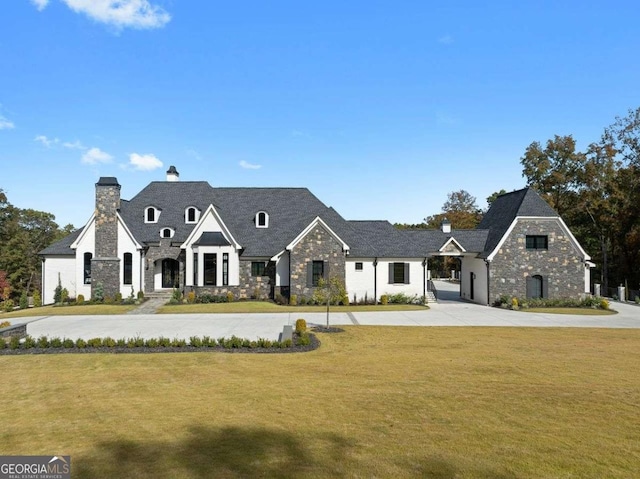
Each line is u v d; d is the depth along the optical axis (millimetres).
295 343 18297
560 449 8328
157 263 37750
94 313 28875
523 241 35531
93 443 8742
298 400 11352
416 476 7258
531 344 18906
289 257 35062
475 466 7617
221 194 41875
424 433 9125
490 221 41094
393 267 36344
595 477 7242
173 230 37000
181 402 11297
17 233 57531
